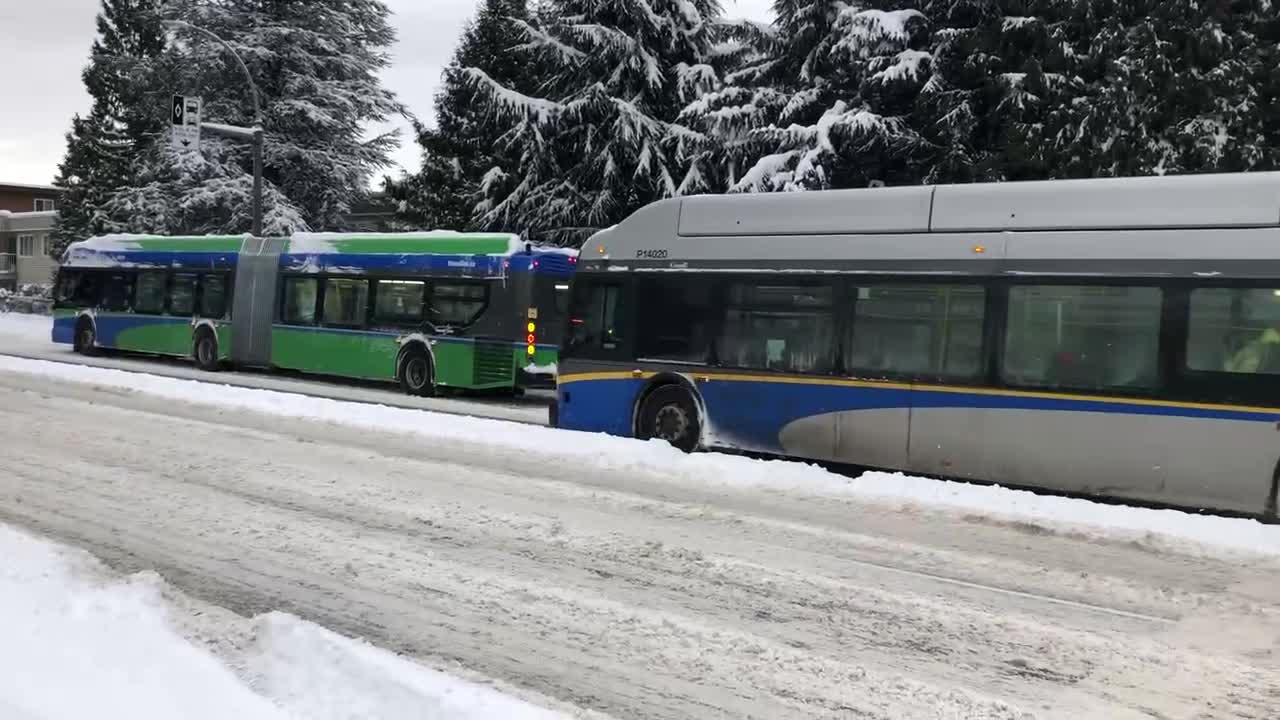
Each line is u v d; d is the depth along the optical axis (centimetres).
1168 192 975
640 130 2902
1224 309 934
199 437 1296
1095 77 2100
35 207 9262
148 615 548
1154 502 986
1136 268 977
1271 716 484
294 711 430
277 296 2342
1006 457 1041
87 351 2850
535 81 3884
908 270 1105
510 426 1363
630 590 668
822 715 474
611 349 1331
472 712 431
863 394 1125
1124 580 723
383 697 445
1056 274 1019
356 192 4212
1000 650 571
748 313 1220
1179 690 516
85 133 6303
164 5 4044
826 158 2295
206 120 3966
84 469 1052
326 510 887
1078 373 1002
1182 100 1931
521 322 1944
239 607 610
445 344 2033
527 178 3133
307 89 4044
